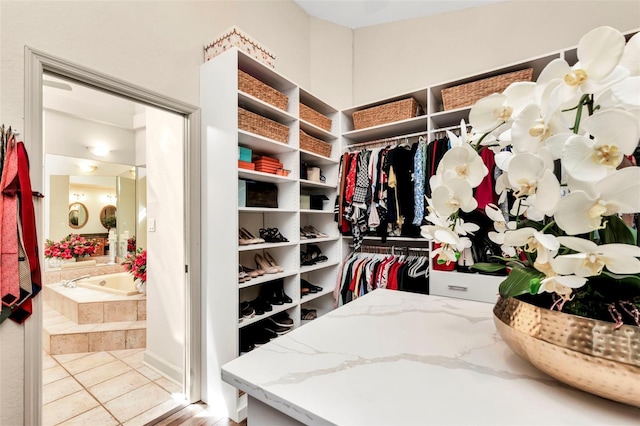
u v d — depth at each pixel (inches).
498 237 28.1
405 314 40.8
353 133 113.8
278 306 88.8
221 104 75.3
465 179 25.2
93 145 153.4
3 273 48.4
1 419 49.6
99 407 75.3
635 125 15.8
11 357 50.8
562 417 19.7
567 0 88.8
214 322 75.4
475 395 22.2
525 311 23.5
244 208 74.9
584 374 19.7
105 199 175.6
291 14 119.5
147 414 72.6
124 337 109.7
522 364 26.9
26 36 52.7
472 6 104.3
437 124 101.7
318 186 111.6
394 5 111.3
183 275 84.5
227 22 91.1
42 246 54.6
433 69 112.3
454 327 36.0
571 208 17.6
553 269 19.6
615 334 18.8
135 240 181.5
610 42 17.6
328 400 21.6
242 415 70.5
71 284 142.5
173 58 75.5
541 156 19.2
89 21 60.7
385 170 95.0
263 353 29.2
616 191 16.4
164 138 90.9
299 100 102.7
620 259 17.4
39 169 53.9
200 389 77.8
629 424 19.0
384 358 28.1
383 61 123.1
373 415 19.9
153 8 71.7
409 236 94.4
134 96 68.2
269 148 90.7
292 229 95.4
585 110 20.0
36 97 53.5
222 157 74.8
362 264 107.3
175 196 87.4
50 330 109.3
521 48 96.0
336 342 31.8
